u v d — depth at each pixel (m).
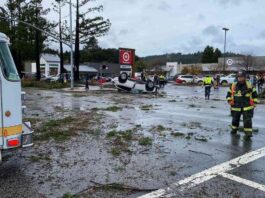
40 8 53.06
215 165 7.18
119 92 32.38
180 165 7.16
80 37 49.31
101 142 9.34
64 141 9.45
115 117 14.29
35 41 54.56
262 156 7.91
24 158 7.71
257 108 18.03
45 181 6.19
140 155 7.95
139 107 18.47
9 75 6.19
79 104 20.20
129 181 6.18
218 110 17.11
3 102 6.06
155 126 11.97
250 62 77.00
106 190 5.77
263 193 5.62
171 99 24.55
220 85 54.69
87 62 110.50
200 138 9.88
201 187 5.88
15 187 5.88
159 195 5.54
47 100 23.00
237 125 10.58
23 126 7.05
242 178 6.35
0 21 51.91
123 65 38.41
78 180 6.24
